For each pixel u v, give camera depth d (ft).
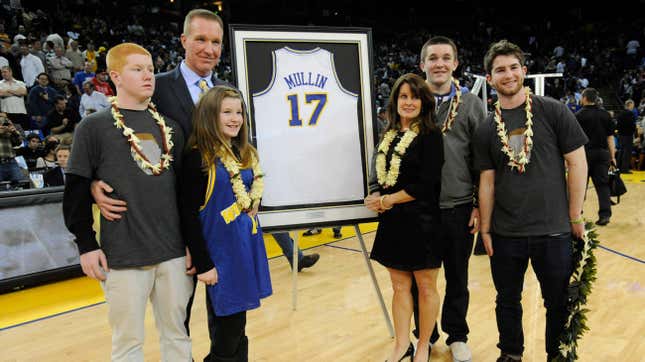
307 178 8.48
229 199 6.24
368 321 10.10
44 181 14.89
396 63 63.98
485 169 7.46
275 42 8.31
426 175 7.22
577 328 6.98
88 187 5.76
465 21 83.61
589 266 6.96
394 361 7.75
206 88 7.11
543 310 10.28
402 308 7.81
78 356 8.80
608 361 7.97
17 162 18.40
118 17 55.98
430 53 8.00
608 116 18.24
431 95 7.40
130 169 5.79
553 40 74.18
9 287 12.51
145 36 51.31
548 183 6.95
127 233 5.79
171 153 6.20
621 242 16.07
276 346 8.98
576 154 6.89
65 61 29.63
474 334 9.21
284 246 13.26
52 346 9.27
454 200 8.02
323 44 8.53
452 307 8.25
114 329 6.01
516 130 7.07
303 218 8.45
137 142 5.83
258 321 10.21
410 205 7.38
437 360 8.38
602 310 10.18
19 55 28.27
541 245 7.04
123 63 5.81
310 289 12.29
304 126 8.46
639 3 74.13
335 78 8.61
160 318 6.35
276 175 8.35
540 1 81.05
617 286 11.68
